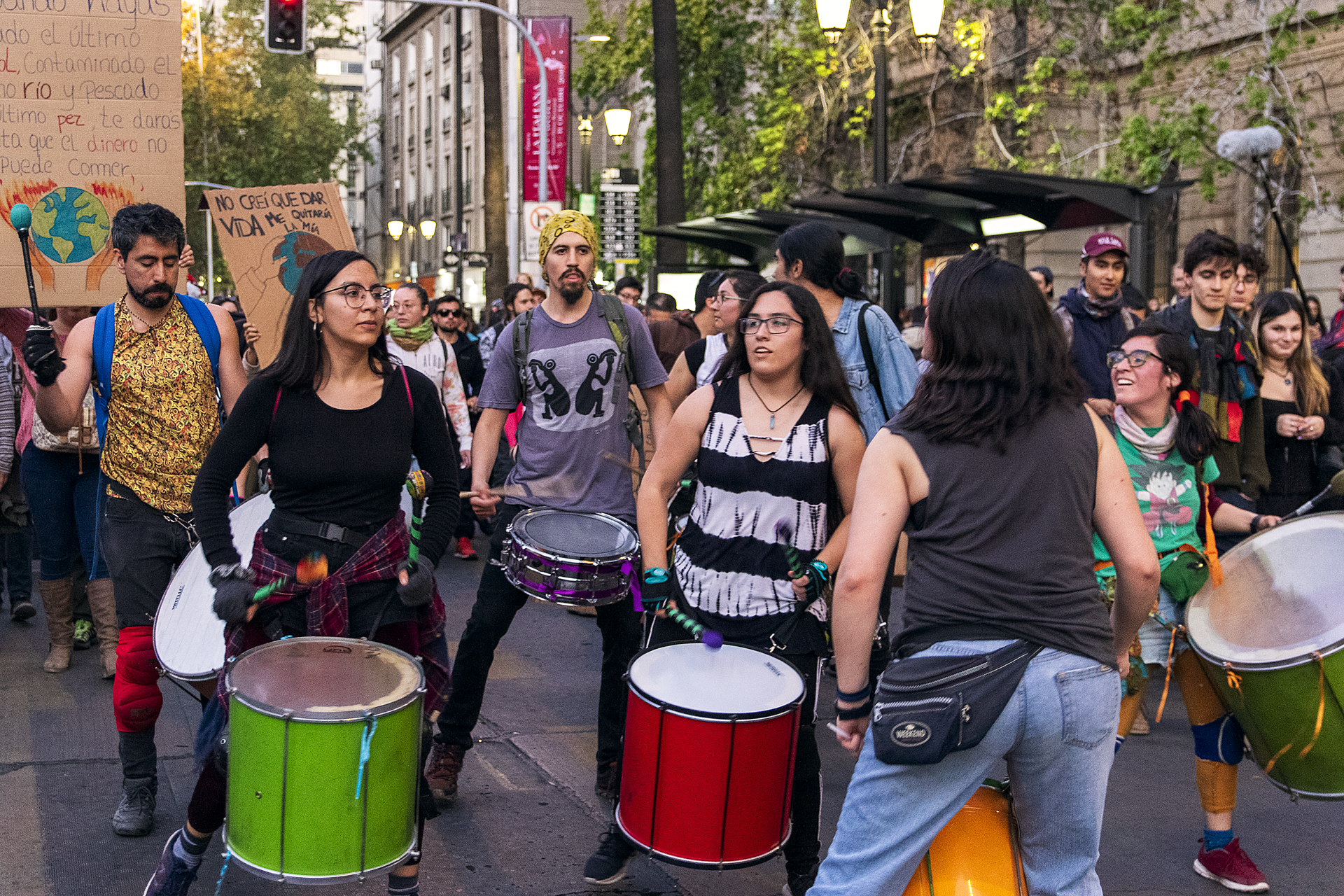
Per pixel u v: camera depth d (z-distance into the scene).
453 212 48.69
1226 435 4.93
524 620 7.14
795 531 3.27
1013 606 2.36
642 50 21.03
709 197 20.78
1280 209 14.15
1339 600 3.27
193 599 3.79
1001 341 2.41
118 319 3.96
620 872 3.55
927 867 2.52
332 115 46.69
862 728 2.54
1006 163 16.98
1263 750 3.27
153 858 3.70
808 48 19.52
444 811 4.16
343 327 2.98
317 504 3.07
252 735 2.59
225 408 4.10
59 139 4.84
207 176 41.75
